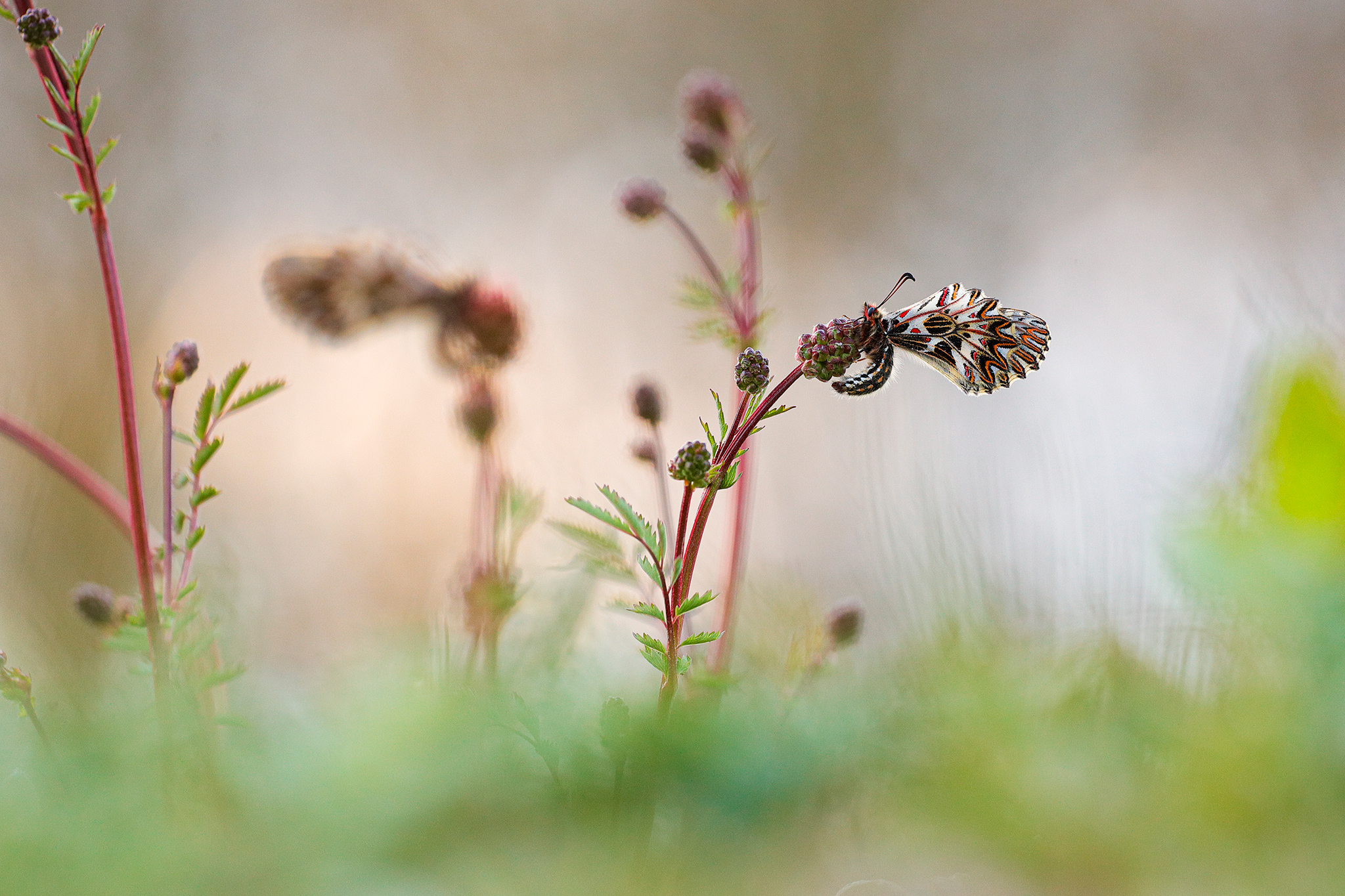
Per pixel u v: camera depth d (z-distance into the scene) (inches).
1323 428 27.8
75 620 30.5
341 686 29.3
